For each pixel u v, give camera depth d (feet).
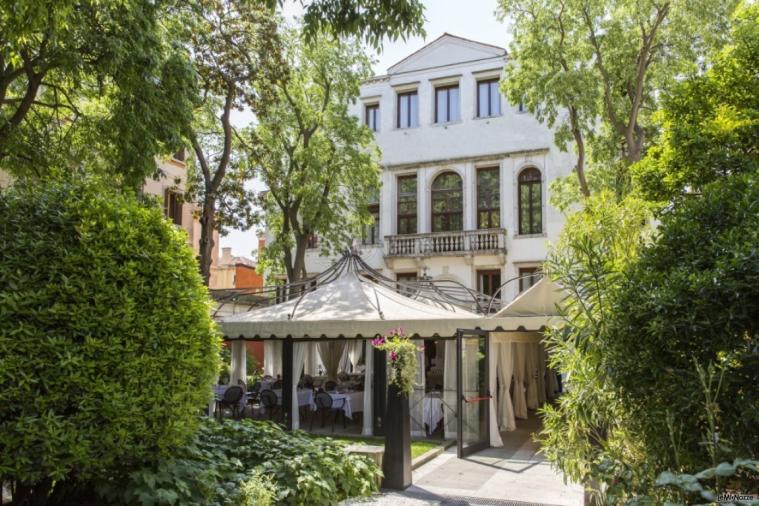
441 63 79.15
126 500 15.93
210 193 50.44
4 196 15.93
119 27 31.48
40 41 29.66
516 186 73.72
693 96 21.36
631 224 20.49
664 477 9.41
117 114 33.06
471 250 72.49
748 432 11.83
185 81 36.19
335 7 21.91
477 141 76.18
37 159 37.19
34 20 19.85
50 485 16.70
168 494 15.62
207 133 59.31
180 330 16.60
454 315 41.16
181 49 38.81
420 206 77.97
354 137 63.36
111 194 17.34
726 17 46.98
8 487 17.28
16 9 19.54
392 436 25.86
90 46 30.63
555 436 15.94
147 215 17.22
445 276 73.82
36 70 33.94
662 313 12.10
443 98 79.25
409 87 80.43
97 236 15.62
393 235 76.69
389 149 80.23
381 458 25.80
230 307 64.54
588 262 15.11
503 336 44.09
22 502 16.40
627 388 13.12
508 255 72.43
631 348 13.03
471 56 77.87
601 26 50.60
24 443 13.93
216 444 21.52
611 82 53.52
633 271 13.76
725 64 21.22
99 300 15.07
